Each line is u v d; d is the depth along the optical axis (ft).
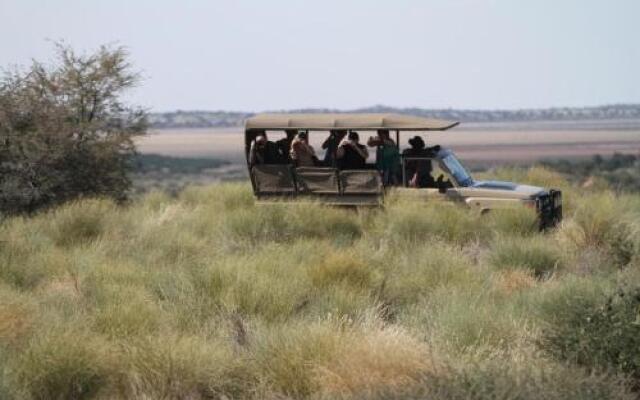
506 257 148.36
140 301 110.52
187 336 100.17
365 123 185.68
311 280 127.34
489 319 101.65
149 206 211.00
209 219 181.78
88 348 91.09
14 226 167.12
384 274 133.28
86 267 134.82
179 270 132.05
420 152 185.26
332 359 88.02
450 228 168.45
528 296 116.98
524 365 84.28
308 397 84.17
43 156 204.64
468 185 182.91
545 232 176.45
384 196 184.55
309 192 190.49
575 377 77.51
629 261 144.46
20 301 109.29
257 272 124.88
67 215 173.68
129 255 151.74
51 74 215.92
